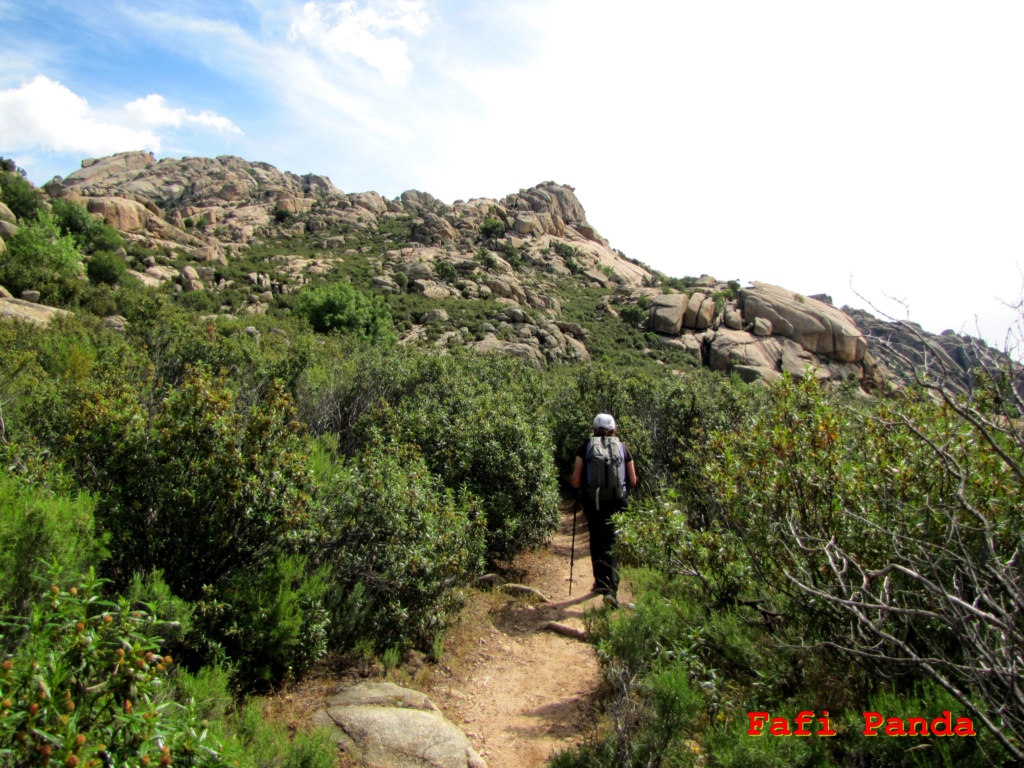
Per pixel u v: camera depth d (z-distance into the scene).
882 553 2.73
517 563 7.16
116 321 19.69
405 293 56.16
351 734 3.10
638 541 4.14
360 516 4.33
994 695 2.05
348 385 8.87
